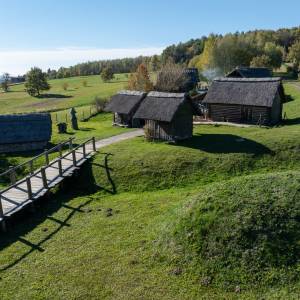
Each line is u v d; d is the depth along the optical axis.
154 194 28.30
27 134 42.59
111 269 17.98
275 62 128.50
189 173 31.41
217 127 46.50
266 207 18.86
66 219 24.59
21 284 17.36
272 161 32.69
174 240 19.09
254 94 47.53
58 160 30.88
